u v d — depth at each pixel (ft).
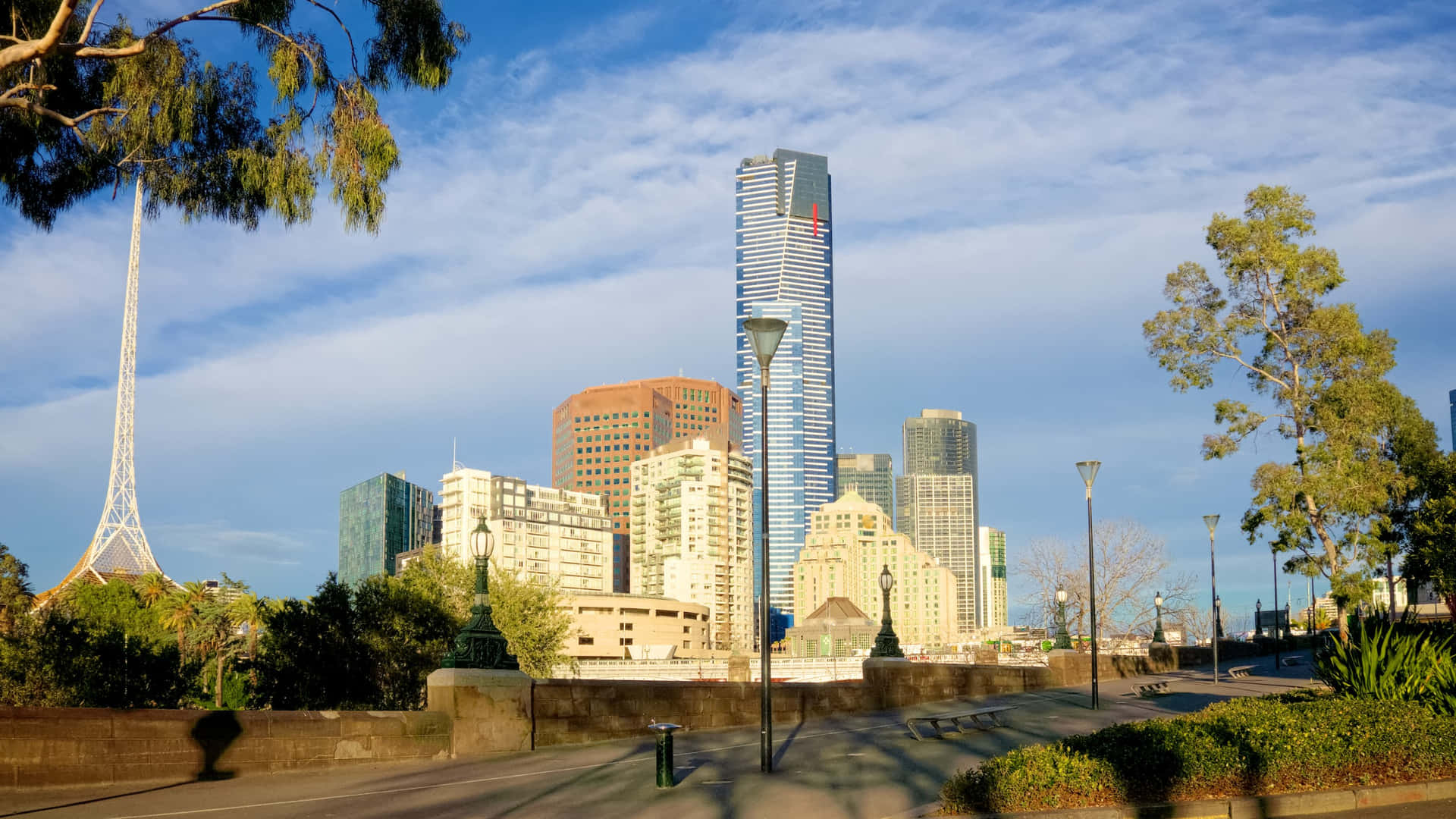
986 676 117.39
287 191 58.39
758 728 83.05
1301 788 48.26
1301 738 49.55
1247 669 161.99
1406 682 61.41
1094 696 98.78
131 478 509.76
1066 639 141.18
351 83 59.06
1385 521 151.02
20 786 50.72
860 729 80.79
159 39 56.18
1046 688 129.80
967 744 69.46
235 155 58.13
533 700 70.33
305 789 53.16
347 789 53.21
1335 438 148.77
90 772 52.70
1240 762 47.11
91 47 52.21
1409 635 66.18
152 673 108.68
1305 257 155.02
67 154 60.59
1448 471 165.89
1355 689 63.05
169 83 56.13
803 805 47.80
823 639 611.88
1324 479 146.00
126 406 512.22
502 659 69.92
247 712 57.98
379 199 58.95
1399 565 177.58
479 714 66.85
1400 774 50.42
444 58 59.93
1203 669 181.98
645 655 618.85
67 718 52.34
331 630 107.24
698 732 80.48
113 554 490.49
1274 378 158.10
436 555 172.45
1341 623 132.46
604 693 74.79
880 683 100.17
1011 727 79.61
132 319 517.96
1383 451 171.22
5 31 55.93
